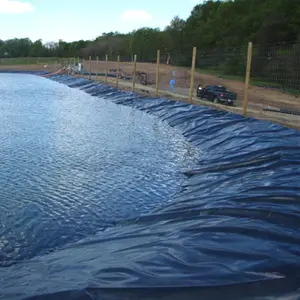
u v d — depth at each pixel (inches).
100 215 280.7
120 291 144.7
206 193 308.8
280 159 339.3
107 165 409.4
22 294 157.8
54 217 274.4
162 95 988.6
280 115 666.2
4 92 1278.3
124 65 2445.9
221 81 1525.6
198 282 146.3
